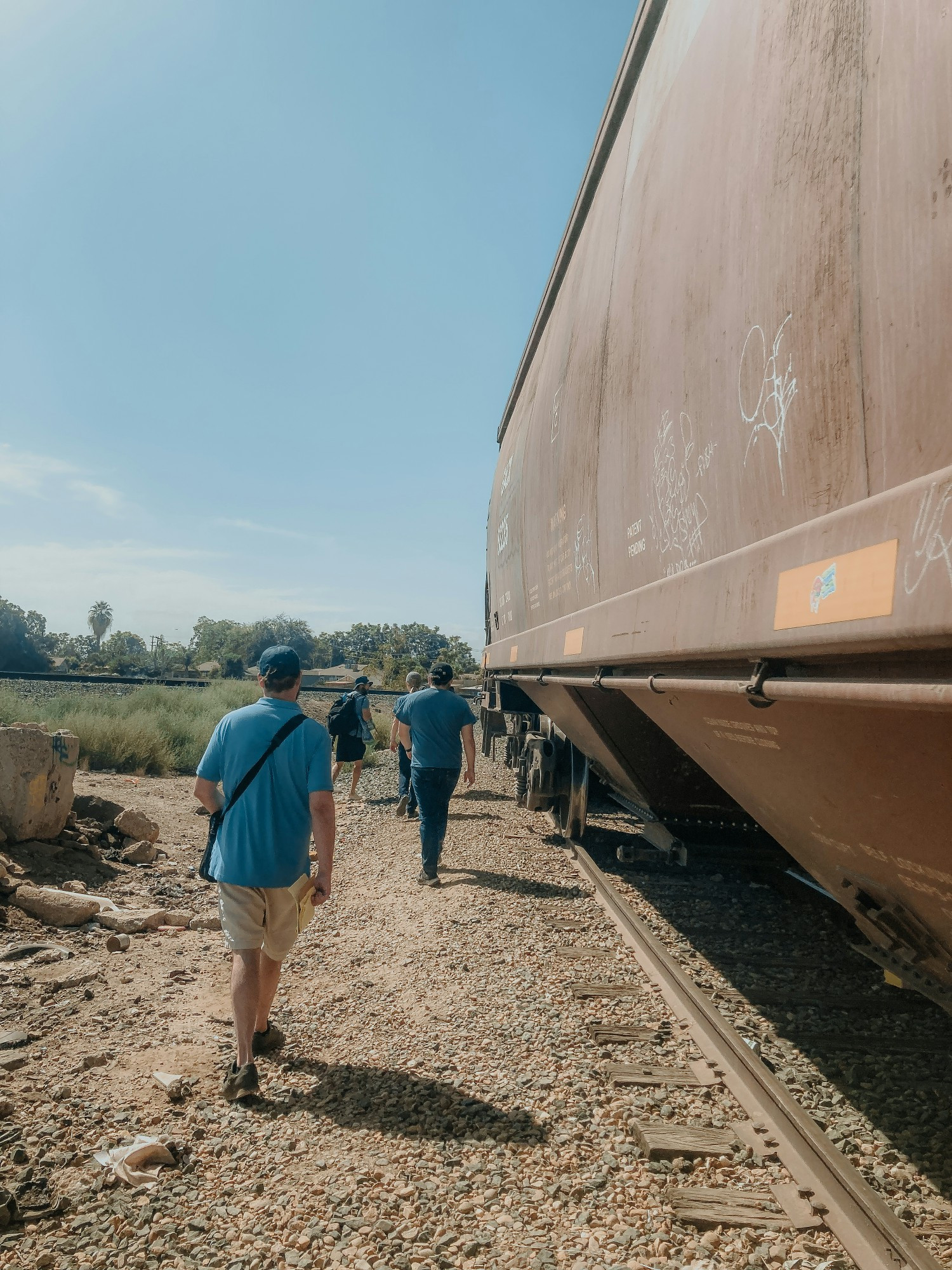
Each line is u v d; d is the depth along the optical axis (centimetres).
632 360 434
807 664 256
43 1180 294
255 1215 281
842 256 229
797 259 254
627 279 457
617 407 463
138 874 717
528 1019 446
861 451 218
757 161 290
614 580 466
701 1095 365
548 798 891
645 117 464
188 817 995
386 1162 314
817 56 252
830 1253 264
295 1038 425
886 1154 328
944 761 218
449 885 703
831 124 239
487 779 1380
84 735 1305
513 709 1027
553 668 657
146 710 1836
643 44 477
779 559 253
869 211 216
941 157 188
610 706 604
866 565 203
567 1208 289
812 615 229
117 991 476
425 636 18438
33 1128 328
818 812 318
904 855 276
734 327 300
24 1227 271
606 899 657
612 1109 353
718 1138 326
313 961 539
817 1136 319
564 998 473
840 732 253
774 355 267
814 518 242
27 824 679
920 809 246
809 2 260
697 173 352
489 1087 375
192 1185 298
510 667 872
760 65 296
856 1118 359
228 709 2041
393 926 606
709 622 305
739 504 295
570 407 597
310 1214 282
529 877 733
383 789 1305
